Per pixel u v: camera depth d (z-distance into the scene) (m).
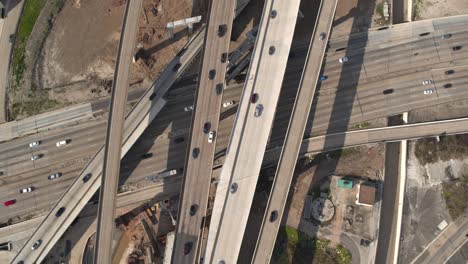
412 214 101.44
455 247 100.56
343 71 106.06
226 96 104.81
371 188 97.44
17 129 101.75
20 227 98.06
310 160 102.50
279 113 104.75
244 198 84.56
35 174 100.81
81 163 101.56
